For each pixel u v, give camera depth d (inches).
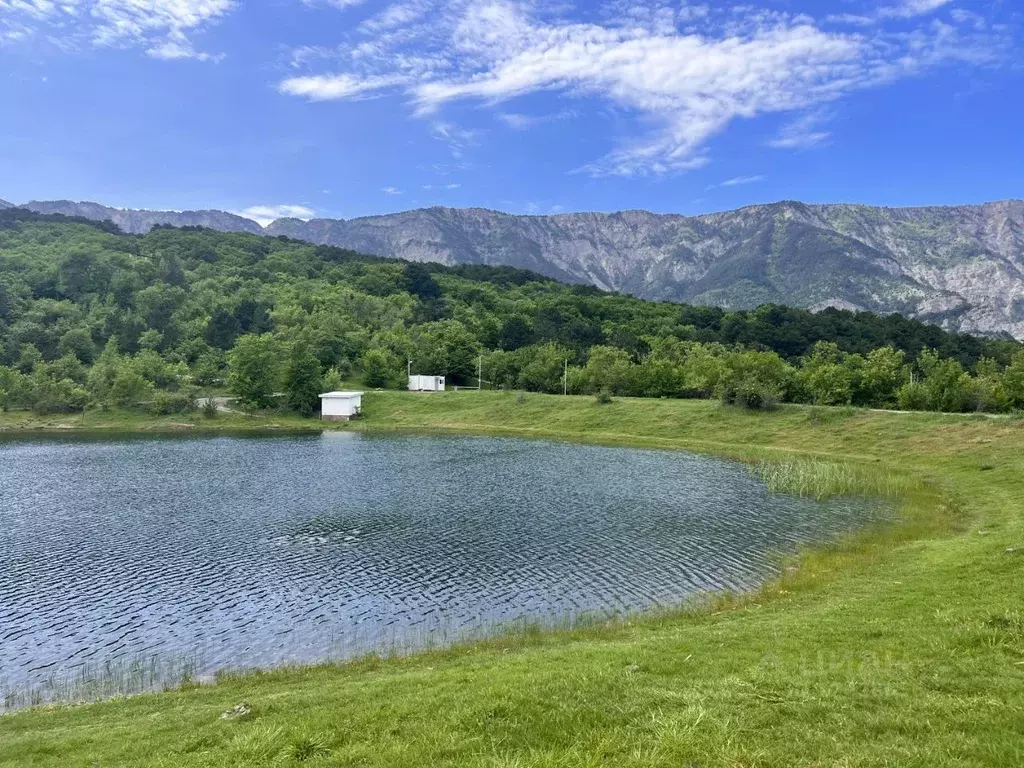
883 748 397.1
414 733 500.4
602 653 740.0
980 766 366.0
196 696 770.8
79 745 594.2
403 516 1806.1
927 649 626.8
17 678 898.1
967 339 6363.2
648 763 394.9
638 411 3878.0
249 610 1131.3
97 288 7593.5
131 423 4330.7
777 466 2470.5
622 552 1423.5
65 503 2011.6
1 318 6186.0
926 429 2751.0
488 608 1111.0
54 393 4532.5
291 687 782.5
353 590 1219.2
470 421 4244.6
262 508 1921.8
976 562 1008.9
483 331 6845.5
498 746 453.4
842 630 743.1
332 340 6102.4
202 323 6673.2
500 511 1855.3
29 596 1210.6
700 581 1213.1
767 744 416.8
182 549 1501.0
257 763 479.2
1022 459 2135.8
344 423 4384.8
